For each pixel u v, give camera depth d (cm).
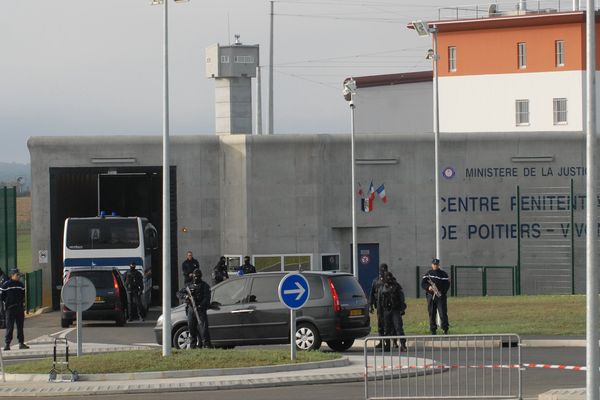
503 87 19888
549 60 19525
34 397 5512
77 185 13762
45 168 13462
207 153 13750
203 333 7044
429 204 13875
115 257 11588
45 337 9350
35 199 13450
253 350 6744
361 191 13812
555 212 13888
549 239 13888
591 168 3938
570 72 19350
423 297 13862
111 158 13475
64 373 6081
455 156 13912
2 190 12775
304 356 6544
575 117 19325
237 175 13675
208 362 6253
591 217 3931
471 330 8700
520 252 13900
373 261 13850
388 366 6362
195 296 7050
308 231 13688
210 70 17450
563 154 13912
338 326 7262
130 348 8056
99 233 11606
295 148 13700
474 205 13925
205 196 13750
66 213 13650
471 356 7144
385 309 7481
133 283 11225
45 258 13438
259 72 18238
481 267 13838
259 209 13650
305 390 5538
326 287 7325
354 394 5316
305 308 7288
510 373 5609
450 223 13912
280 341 7325
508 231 13938
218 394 5444
